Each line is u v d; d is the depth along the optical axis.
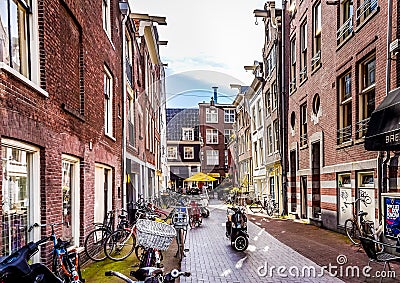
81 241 6.57
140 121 15.30
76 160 6.48
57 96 5.49
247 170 18.09
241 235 7.92
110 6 9.80
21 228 4.55
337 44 10.57
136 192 13.73
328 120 11.23
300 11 14.16
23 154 4.62
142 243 5.13
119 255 7.14
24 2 4.72
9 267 2.96
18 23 4.66
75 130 6.29
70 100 6.18
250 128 15.57
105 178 9.05
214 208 19.20
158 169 20.73
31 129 4.53
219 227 12.18
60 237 5.44
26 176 4.70
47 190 4.99
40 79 4.99
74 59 6.45
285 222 13.23
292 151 15.29
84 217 6.65
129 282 3.02
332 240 9.02
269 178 17.23
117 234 7.18
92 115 7.40
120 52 10.92
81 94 6.75
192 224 11.95
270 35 17.28
